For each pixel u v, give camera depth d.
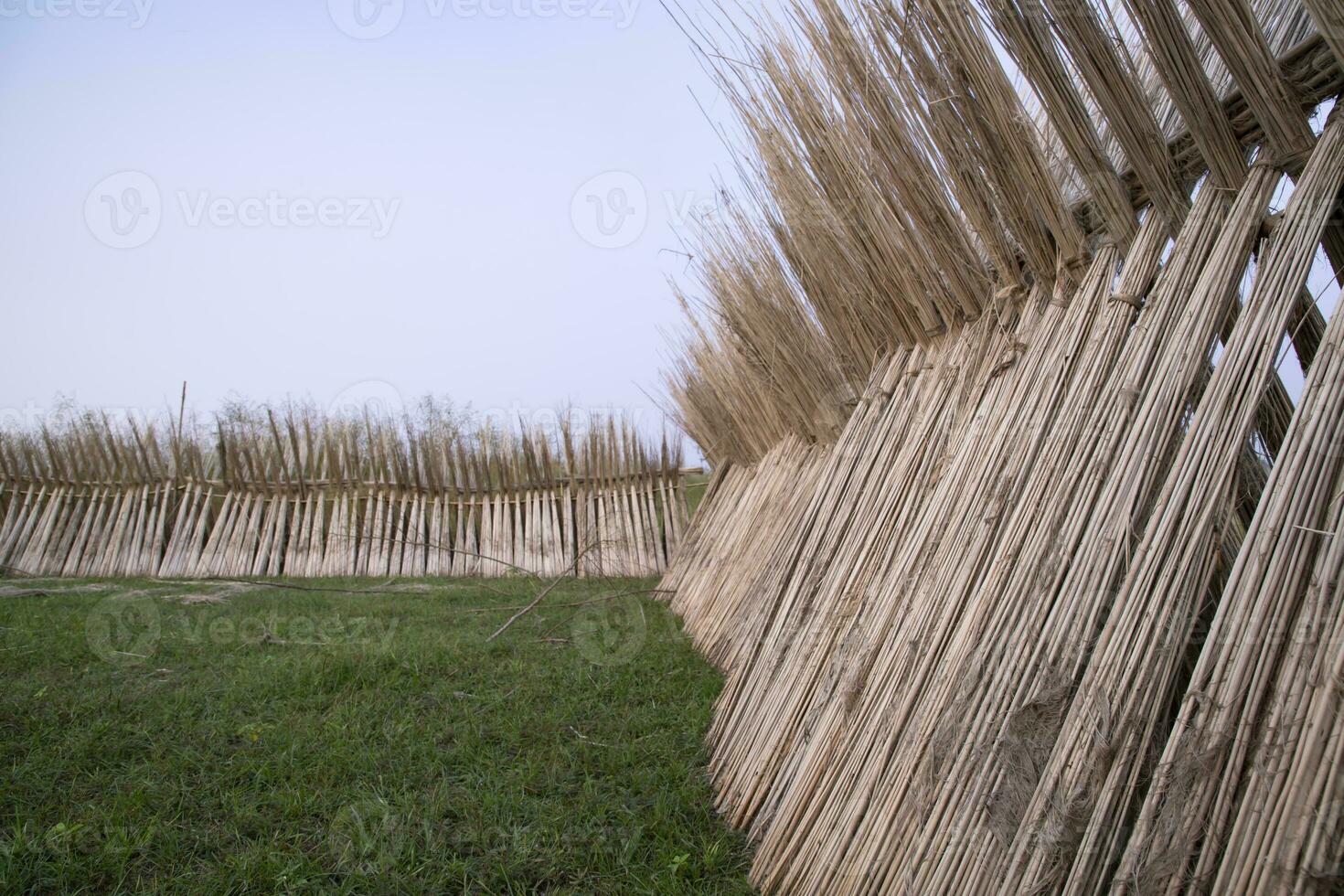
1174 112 1.50
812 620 2.39
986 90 1.55
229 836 2.15
